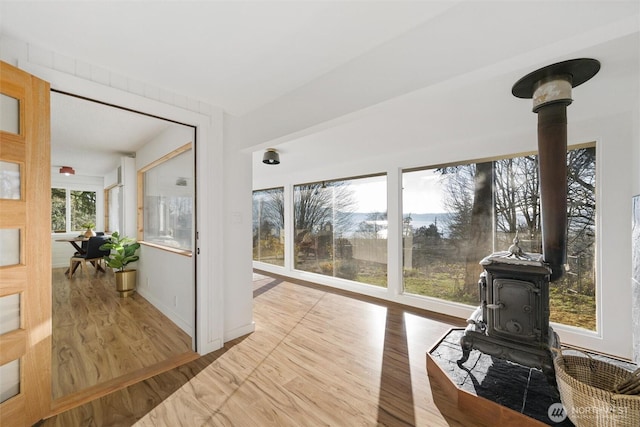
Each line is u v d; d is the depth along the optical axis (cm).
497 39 125
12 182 148
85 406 172
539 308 173
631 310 227
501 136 307
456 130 293
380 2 133
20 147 149
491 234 329
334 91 195
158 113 217
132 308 357
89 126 322
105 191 730
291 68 195
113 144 399
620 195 233
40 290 158
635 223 197
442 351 231
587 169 262
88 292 430
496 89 196
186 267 290
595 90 195
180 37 160
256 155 407
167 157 346
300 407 173
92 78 185
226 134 271
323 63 189
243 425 158
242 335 279
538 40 116
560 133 163
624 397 115
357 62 180
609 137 238
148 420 162
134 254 432
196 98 240
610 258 237
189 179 313
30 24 145
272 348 252
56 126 321
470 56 133
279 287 483
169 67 192
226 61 185
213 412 168
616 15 101
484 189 334
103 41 162
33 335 155
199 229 243
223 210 265
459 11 136
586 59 150
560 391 144
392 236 405
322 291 457
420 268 388
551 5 113
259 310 360
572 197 270
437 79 144
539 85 170
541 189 172
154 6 134
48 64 167
